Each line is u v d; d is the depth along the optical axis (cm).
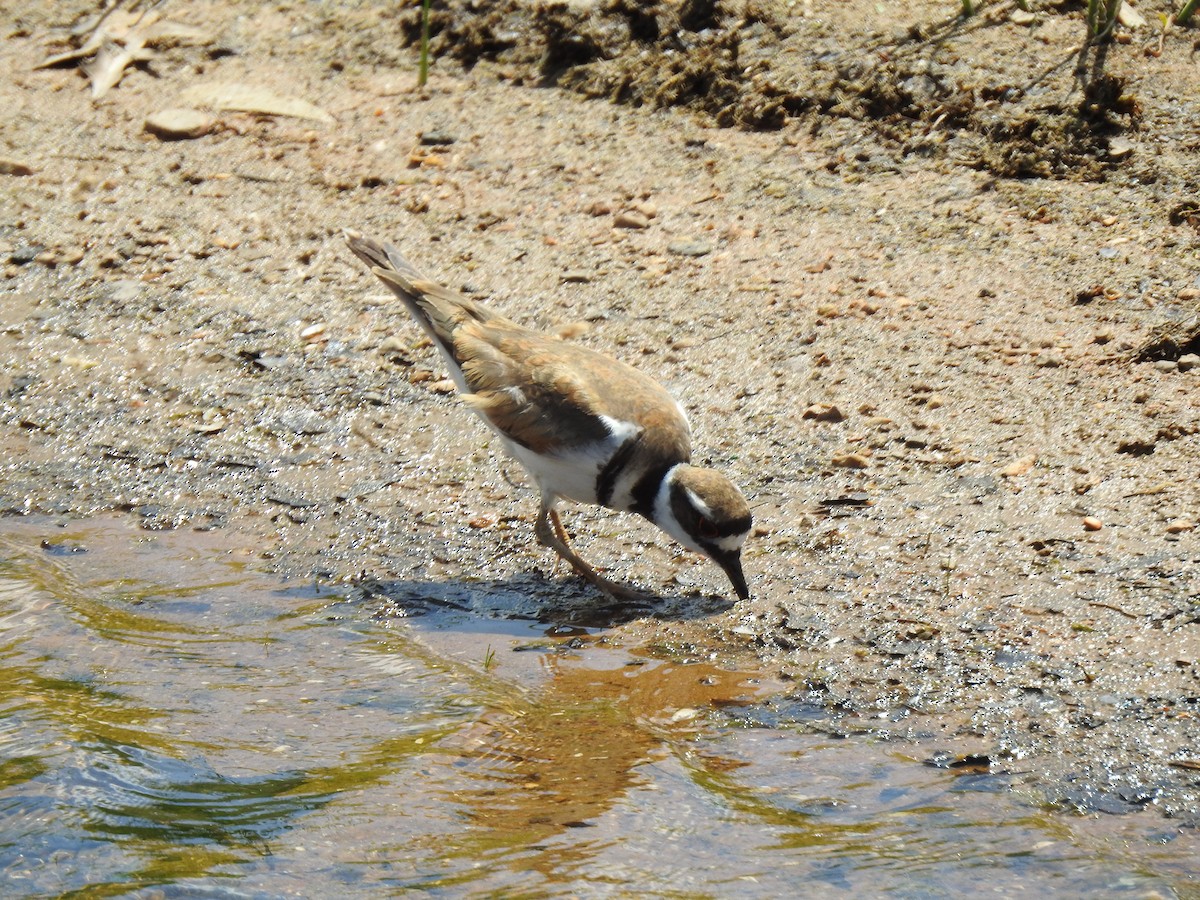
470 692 970
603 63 1839
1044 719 905
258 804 852
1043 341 1330
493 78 1897
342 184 1717
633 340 1406
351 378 1410
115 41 2058
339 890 775
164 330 1501
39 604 1097
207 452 1323
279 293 1549
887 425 1253
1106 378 1271
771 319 1416
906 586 1060
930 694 942
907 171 1602
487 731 924
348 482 1270
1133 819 812
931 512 1139
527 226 1609
